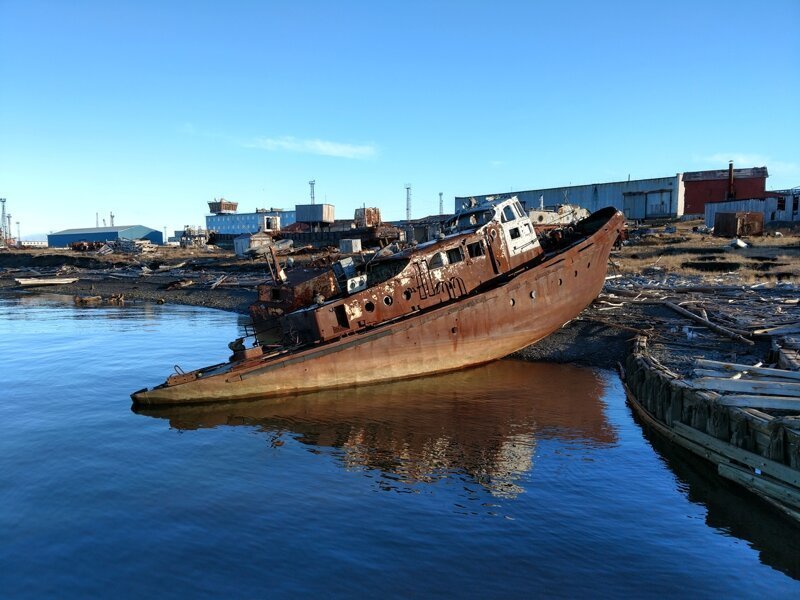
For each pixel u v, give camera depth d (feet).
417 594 21.71
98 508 29.48
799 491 25.71
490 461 34.88
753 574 23.11
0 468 35.14
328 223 222.48
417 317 53.93
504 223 60.59
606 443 37.68
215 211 338.54
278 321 62.08
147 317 114.93
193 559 24.48
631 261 110.83
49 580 23.29
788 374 34.78
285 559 24.32
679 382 36.63
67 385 57.31
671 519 27.61
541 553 24.48
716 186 209.67
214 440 39.91
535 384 52.06
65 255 264.31
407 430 40.93
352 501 29.71
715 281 85.66
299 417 44.78
